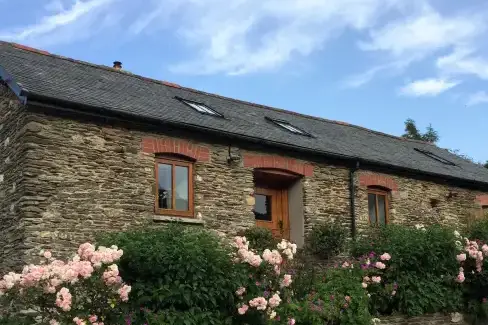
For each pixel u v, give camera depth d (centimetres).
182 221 989
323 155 1202
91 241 881
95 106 905
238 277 719
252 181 1108
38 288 613
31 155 852
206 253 705
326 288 886
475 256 1032
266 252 744
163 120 975
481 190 1577
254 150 1126
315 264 1142
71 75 1080
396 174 1362
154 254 672
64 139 891
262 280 752
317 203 1193
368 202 1305
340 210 1229
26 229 826
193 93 1355
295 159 1183
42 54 1160
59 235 855
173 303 679
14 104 934
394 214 1331
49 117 883
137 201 950
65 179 878
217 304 714
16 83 878
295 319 800
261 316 739
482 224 1186
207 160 1052
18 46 1145
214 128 1046
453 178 1459
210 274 703
